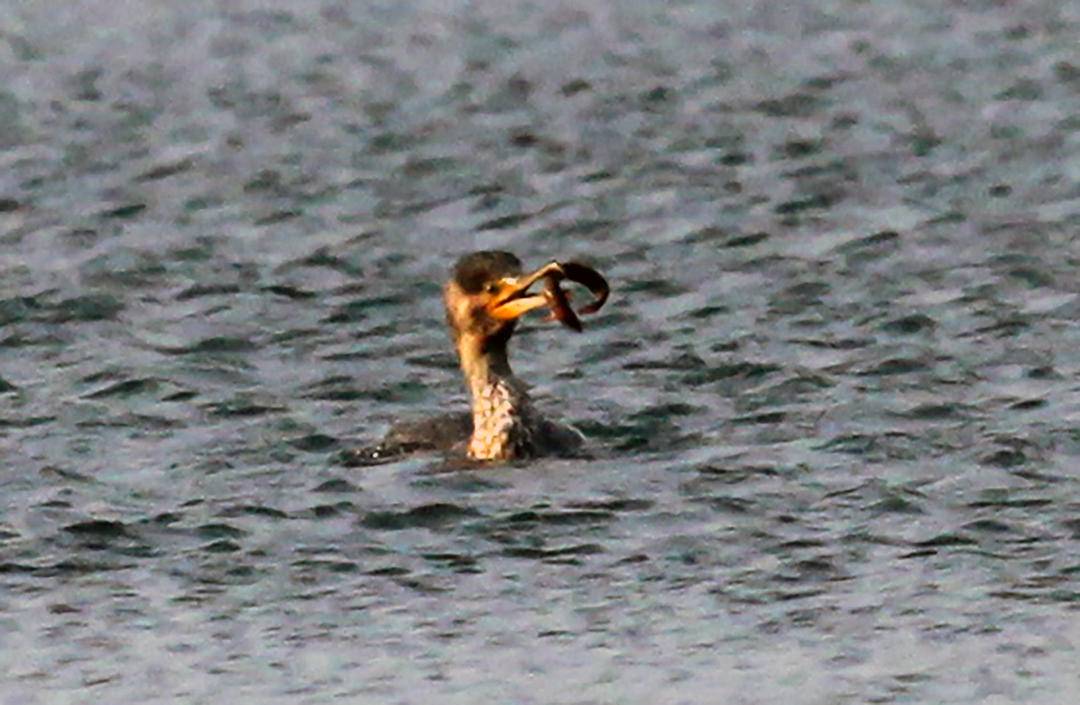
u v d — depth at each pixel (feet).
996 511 59.62
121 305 80.38
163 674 53.26
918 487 61.31
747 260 83.71
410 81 108.88
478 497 61.52
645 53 112.98
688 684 51.75
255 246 87.10
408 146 99.19
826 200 90.53
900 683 51.55
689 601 55.62
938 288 79.46
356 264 84.79
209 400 70.69
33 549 59.47
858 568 56.90
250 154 98.53
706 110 103.30
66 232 89.25
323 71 110.83
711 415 67.82
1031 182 91.91
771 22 118.21
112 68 112.06
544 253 86.07
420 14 120.98
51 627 55.47
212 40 116.57
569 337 75.66
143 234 88.74
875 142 97.86
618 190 92.68
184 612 56.08
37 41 116.88
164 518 61.00
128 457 65.92
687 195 91.71
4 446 66.90
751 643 53.57
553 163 96.43
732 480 62.28
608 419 67.56
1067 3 119.85
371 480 63.10
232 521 60.70
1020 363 71.15
